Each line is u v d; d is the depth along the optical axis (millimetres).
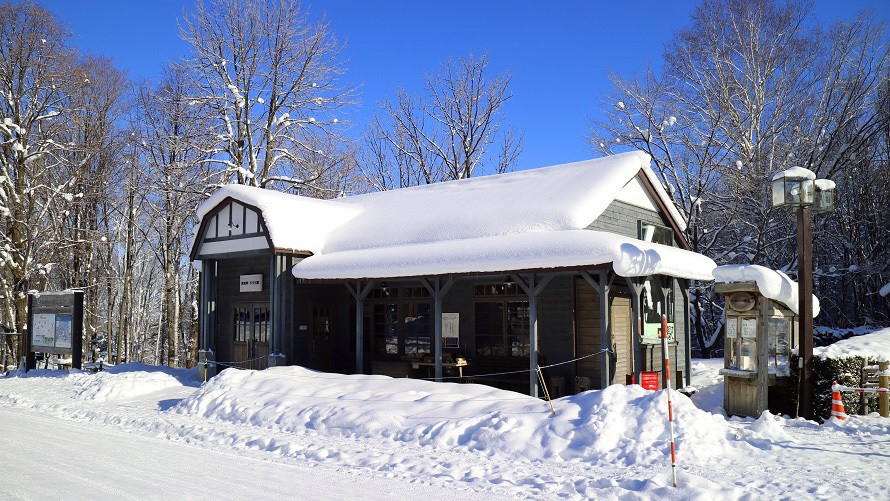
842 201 28188
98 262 33562
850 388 10602
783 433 9680
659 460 8266
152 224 32562
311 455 9273
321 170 33469
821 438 9492
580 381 14891
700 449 8578
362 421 10852
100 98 30922
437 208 18719
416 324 18062
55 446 10172
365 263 16375
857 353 11570
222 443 10477
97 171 30906
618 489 7117
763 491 6961
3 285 25031
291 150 33531
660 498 6805
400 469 8336
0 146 25734
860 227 29391
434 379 15414
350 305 19719
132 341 36969
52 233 28406
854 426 10078
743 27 29344
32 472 8148
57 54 26531
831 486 7082
